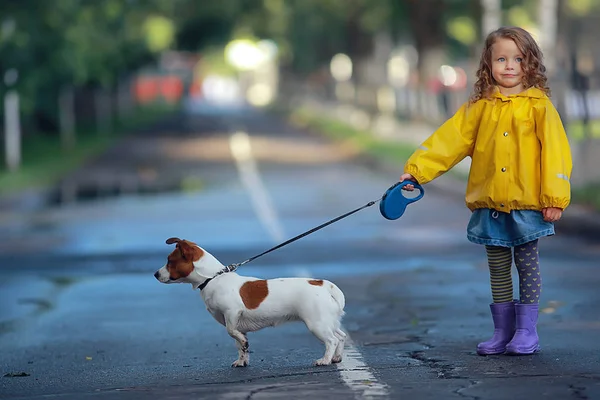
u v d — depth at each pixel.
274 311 7.56
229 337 9.30
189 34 89.50
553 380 6.77
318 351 8.36
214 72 177.75
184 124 65.62
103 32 44.44
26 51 31.77
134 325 10.12
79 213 21.83
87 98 57.56
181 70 117.00
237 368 7.71
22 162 35.38
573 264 13.71
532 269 7.77
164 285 12.75
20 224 20.17
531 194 7.62
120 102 68.62
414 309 10.53
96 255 15.75
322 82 91.88
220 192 25.88
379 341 8.76
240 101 132.25
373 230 18.34
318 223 19.39
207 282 7.64
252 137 52.16
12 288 12.78
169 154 40.38
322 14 66.38
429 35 46.91
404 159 33.72
